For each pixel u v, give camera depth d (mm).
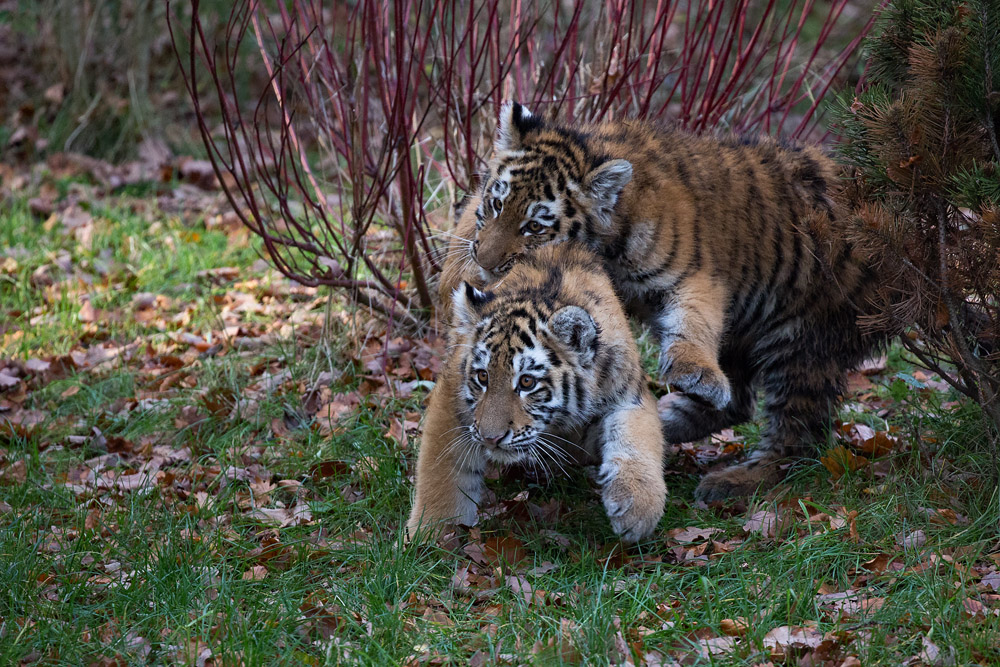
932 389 10289
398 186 12727
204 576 7594
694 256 8953
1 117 19266
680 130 9906
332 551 8047
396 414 10609
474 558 7984
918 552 7672
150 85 19656
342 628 7070
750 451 10133
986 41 7410
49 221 16219
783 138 10180
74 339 12984
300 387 11383
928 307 7984
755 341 9734
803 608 7070
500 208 9273
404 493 9008
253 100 20000
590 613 7000
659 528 8398
